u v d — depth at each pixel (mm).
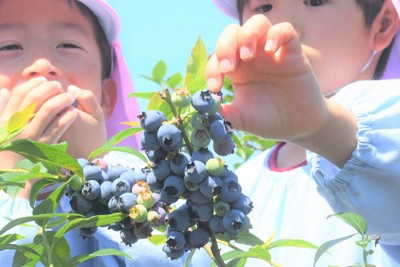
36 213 526
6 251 812
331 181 724
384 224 729
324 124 673
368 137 697
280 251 918
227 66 579
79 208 538
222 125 507
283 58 618
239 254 540
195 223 527
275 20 970
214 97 508
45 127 820
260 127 643
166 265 854
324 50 962
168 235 514
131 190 540
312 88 636
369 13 994
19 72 982
